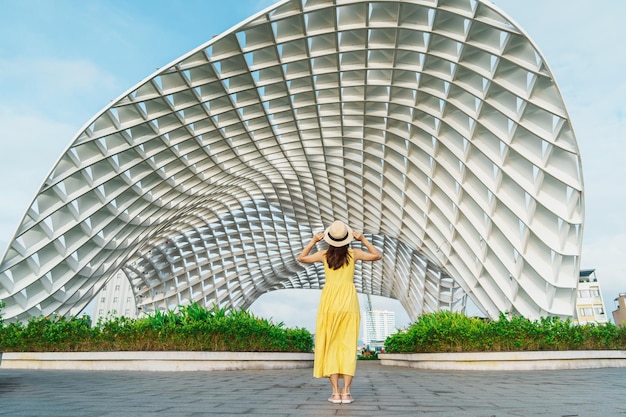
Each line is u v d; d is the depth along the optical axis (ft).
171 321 61.62
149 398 21.53
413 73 79.10
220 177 118.42
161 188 107.86
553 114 63.52
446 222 106.32
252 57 74.43
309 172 125.39
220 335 60.08
